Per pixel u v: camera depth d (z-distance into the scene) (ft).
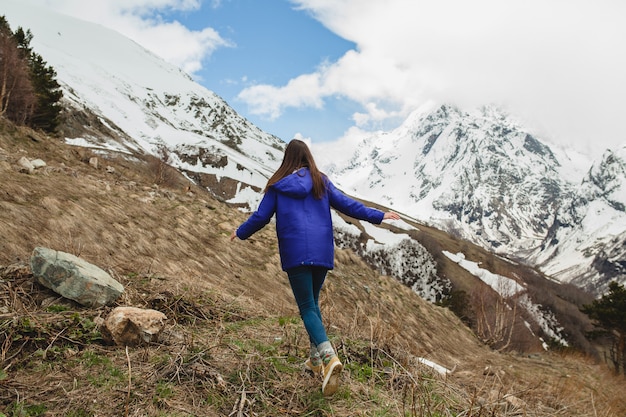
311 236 10.61
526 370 32.30
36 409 8.58
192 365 11.10
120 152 280.92
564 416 16.79
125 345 11.84
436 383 14.37
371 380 12.71
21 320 11.69
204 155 397.39
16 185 27.45
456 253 312.71
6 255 18.76
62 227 23.75
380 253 276.62
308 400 10.85
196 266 26.48
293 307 25.55
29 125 122.62
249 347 13.34
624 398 28.86
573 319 155.22
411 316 38.88
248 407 9.98
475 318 59.62
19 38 150.00
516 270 280.31
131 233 27.20
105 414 8.83
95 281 13.93
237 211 52.75
